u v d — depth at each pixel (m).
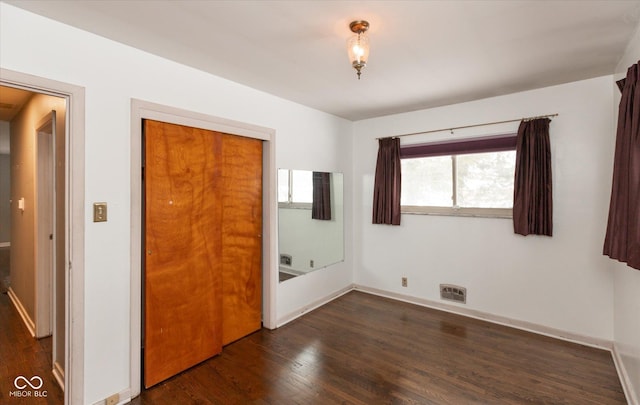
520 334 3.00
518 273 3.14
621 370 2.27
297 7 1.65
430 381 2.26
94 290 1.93
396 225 3.95
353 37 1.83
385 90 3.02
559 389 2.16
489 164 3.34
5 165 7.17
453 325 3.20
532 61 2.37
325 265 3.89
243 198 2.98
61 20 1.77
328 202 3.92
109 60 1.98
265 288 3.17
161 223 2.25
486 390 2.16
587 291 2.79
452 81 2.78
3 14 1.60
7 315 3.32
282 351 2.70
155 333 2.22
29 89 1.71
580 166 2.81
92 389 1.93
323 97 3.24
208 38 1.99
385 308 3.69
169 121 2.28
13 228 3.75
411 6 1.65
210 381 2.28
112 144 2.00
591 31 1.92
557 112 2.90
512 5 1.64
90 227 1.91
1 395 2.08
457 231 3.51
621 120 1.89
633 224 1.67
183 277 2.40
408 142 3.84
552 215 2.90
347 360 2.55
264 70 2.51
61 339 2.18
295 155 3.42
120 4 1.61
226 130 2.68
